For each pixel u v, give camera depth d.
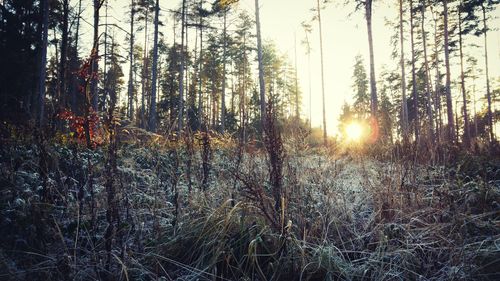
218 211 3.80
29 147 5.43
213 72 36.12
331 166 5.67
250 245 3.26
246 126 5.40
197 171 5.12
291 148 5.34
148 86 39.72
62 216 3.82
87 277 3.15
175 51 35.28
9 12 18.55
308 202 4.43
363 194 5.08
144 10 28.75
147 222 4.07
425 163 5.51
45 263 3.21
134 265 3.34
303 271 3.24
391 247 3.74
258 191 3.62
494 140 10.02
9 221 3.41
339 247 3.93
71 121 7.23
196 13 28.81
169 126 6.22
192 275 3.24
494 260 3.47
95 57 6.79
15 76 16.75
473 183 4.95
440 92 33.88
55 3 18.59
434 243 3.87
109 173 3.64
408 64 31.05
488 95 31.77
